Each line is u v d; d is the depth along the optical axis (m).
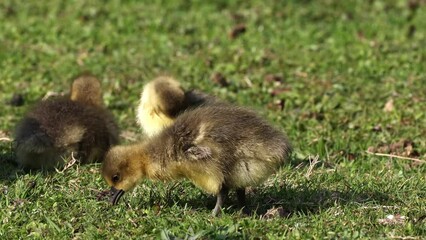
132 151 13.82
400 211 13.94
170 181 14.38
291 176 15.93
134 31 28.73
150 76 24.14
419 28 29.31
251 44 27.38
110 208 14.00
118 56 26.27
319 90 22.75
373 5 31.67
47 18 30.02
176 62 25.53
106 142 17.42
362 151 18.11
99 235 13.00
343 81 23.53
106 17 30.02
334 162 17.45
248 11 30.70
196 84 23.23
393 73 24.09
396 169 16.78
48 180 15.52
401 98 21.59
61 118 16.81
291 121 20.17
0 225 13.53
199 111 13.82
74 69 24.72
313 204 14.27
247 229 12.97
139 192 14.79
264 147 13.25
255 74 24.33
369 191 14.95
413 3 31.64
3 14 30.36
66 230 13.26
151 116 17.61
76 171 16.08
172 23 29.44
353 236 12.68
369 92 22.52
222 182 13.33
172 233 12.78
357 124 19.95
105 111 18.30
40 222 13.70
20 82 23.56
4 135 18.84
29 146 16.47
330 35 28.47
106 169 13.87
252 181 13.38
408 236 12.76
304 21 29.97
